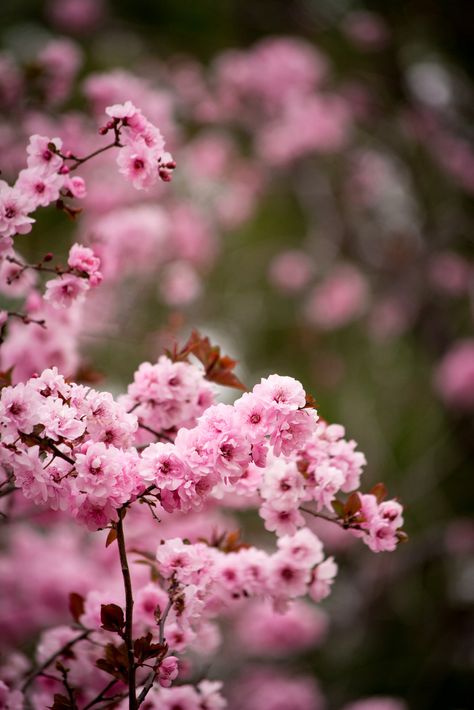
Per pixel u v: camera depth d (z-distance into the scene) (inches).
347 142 284.7
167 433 91.7
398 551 250.2
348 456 83.4
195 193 273.4
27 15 252.2
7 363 113.7
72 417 71.5
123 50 260.4
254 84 264.2
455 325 285.3
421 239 279.7
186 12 261.6
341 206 291.4
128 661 74.5
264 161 281.0
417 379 287.1
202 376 92.7
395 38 254.1
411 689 235.5
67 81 159.8
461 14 247.6
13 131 162.1
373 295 291.9
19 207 81.7
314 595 89.6
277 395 71.1
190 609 78.0
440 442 271.3
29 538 185.3
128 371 192.1
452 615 246.8
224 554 92.7
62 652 94.7
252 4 263.0
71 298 87.8
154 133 84.2
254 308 294.8
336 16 260.1
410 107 258.4
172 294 220.8
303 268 299.1
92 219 207.0
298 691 229.0
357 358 294.8
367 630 250.1
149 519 126.4
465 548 244.7
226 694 229.3
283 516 82.5
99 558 176.1
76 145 170.2
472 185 270.1
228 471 71.1
